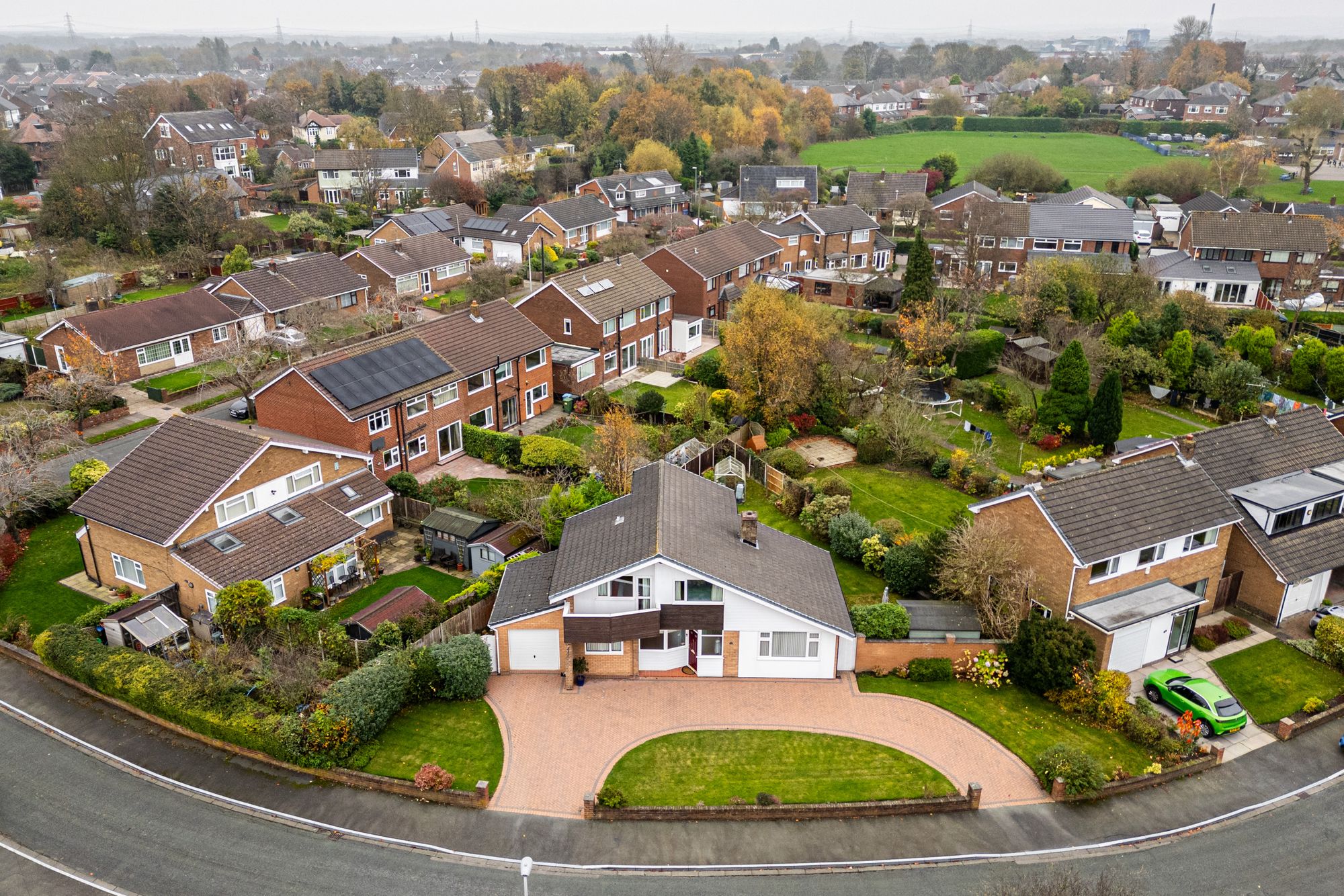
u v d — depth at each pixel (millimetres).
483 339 58688
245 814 29484
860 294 87750
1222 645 39375
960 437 60594
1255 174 140625
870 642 36562
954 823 29734
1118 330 71500
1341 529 42625
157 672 34125
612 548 36469
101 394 61062
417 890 26688
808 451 57594
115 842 28234
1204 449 43875
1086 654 34969
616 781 30969
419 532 47656
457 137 146750
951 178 146125
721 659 36250
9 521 45594
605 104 175375
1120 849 28797
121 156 102375
